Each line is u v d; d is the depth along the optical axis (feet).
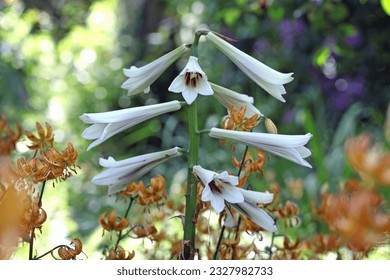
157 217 5.91
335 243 5.22
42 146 4.67
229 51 4.51
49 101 16.10
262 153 4.79
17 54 13.50
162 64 4.53
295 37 13.62
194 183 4.44
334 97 13.89
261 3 8.98
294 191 7.69
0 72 12.83
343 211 3.22
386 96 13.66
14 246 3.67
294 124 13.30
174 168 13.06
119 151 16.01
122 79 17.29
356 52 13.55
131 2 19.27
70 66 17.47
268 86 4.58
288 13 9.80
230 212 4.70
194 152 4.45
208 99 14.37
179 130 15.56
